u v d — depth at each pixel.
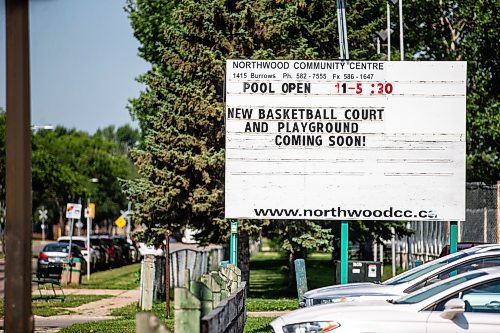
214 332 8.52
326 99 19.23
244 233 27.50
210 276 10.88
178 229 29.00
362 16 29.83
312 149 19.22
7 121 8.72
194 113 27.98
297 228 27.30
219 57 28.11
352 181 19.22
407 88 19.20
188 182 27.89
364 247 38.12
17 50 8.70
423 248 42.56
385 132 19.22
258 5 28.12
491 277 10.38
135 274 41.78
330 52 29.20
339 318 10.20
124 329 17.77
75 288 34.06
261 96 19.30
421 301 10.34
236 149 19.30
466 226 31.22
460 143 19.17
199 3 28.14
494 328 9.91
